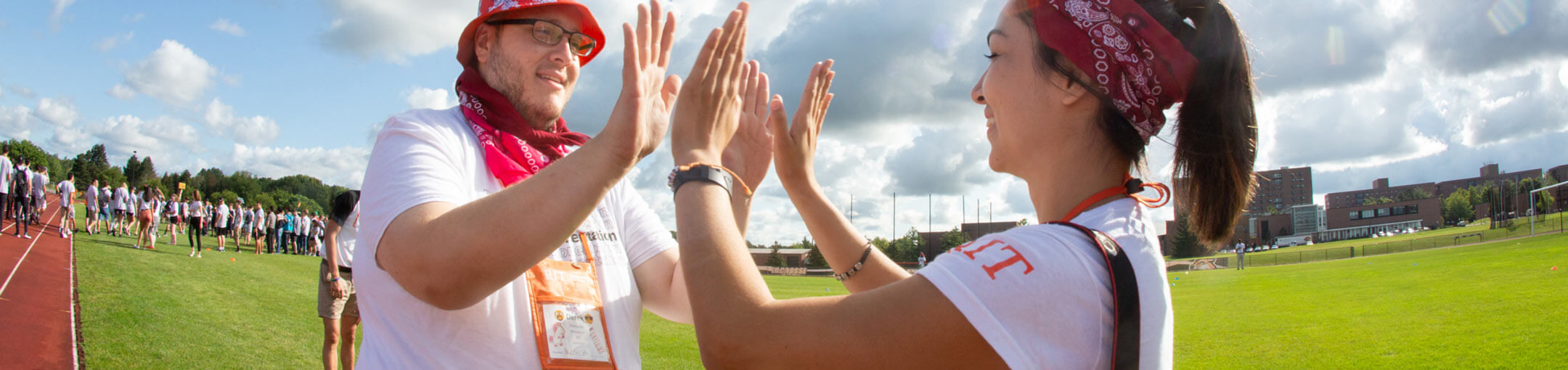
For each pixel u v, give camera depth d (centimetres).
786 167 169
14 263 1198
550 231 111
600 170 114
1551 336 1073
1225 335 1269
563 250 162
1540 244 4306
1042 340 96
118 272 1230
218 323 855
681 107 131
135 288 1059
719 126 131
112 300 924
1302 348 1103
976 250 105
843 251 170
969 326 96
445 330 141
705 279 106
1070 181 123
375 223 130
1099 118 119
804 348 97
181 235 3109
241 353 707
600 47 187
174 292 1073
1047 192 127
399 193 128
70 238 1911
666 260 183
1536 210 10712
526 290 150
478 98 167
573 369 150
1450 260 3528
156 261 1518
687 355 938
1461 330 1198
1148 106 118
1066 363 96
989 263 101
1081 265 100
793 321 99
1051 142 124
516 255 111
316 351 760
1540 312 1340
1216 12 128
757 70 170
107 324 772
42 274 1112
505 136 161
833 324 97
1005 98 128
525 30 171
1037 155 127
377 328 150
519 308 148
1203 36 126
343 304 557
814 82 174
